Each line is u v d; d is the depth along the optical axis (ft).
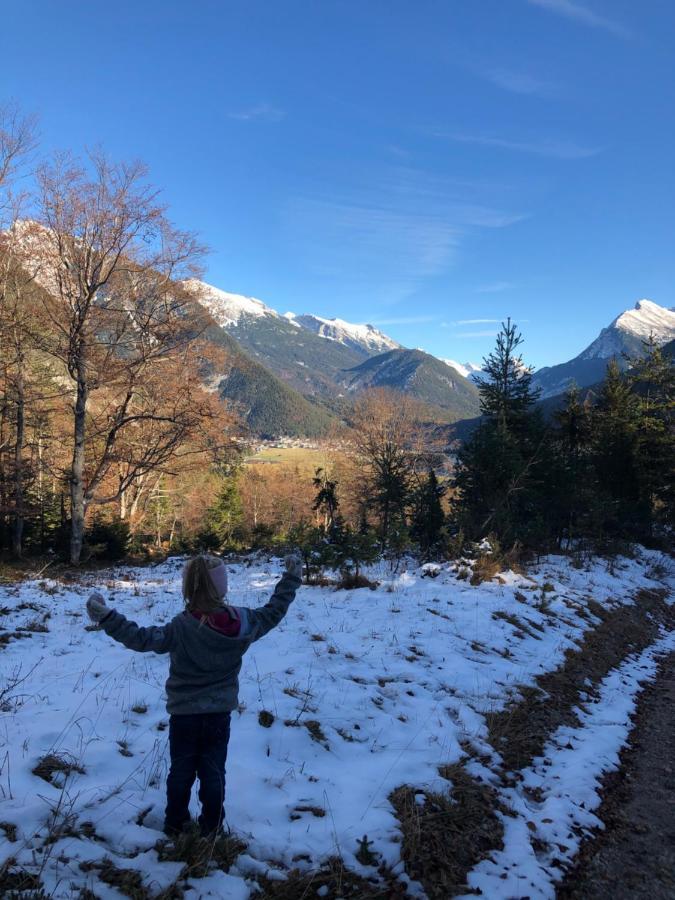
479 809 12.94
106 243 61.21
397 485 76.69
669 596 55.16
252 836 10.62
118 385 68.28
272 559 63.36
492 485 58.29
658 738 19.16
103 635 25.43
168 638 9.58
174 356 72.90
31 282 63.57
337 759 14.40
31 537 79.15
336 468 146.30
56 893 8.22
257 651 22.66
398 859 10.71
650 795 14.98
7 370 67.00
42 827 9.77
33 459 79.05
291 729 15.42
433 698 19.43
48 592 36.88
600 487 85.61
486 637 27.12
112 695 16.92
